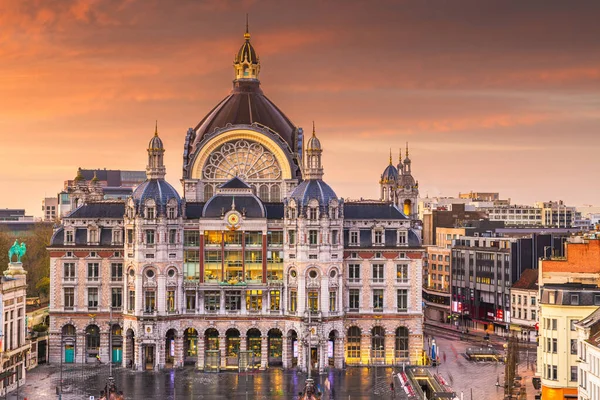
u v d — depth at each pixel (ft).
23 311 639.35
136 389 624.59
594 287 550.36
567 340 541.34
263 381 655.76
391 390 624.18
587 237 650.02
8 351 606.96
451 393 574.56
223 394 611.88
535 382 606.96
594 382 460.55
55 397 594.24
